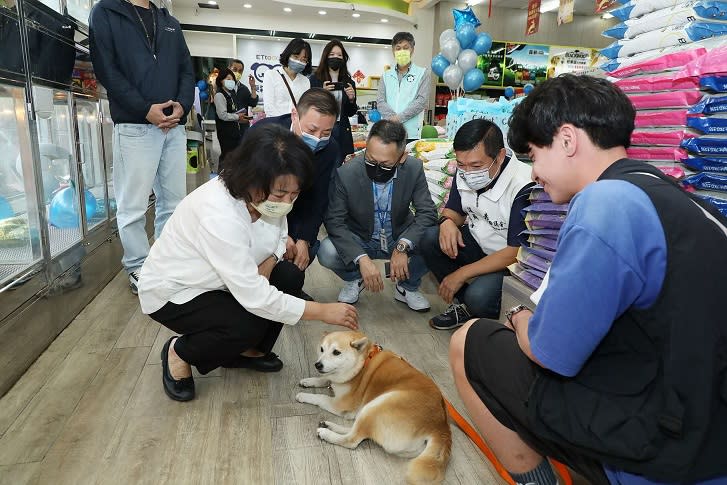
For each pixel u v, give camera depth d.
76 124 2.70
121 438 1.53
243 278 1.47
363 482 1.38
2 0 1.88
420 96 4.36
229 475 1.39
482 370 1.16
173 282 1.59
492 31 9.87
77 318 2.44
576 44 10.19
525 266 1.80
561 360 0.84
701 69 1.40
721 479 0.79
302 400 1.76
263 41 10.12
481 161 2.05
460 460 1.48
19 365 1.88
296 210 2.33
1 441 1.50
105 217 3.21
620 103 0.90
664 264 0.78
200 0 9.01
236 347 1.69
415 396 1.44
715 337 0.75
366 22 10.16
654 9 1.70
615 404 0.85
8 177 2.04
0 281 1.84
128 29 2.55
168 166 2.88
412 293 2.69
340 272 2.71
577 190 0.97
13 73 1.96
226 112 6.67
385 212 2.63
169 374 1.75
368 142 2.34
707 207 0.87
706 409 0.75
